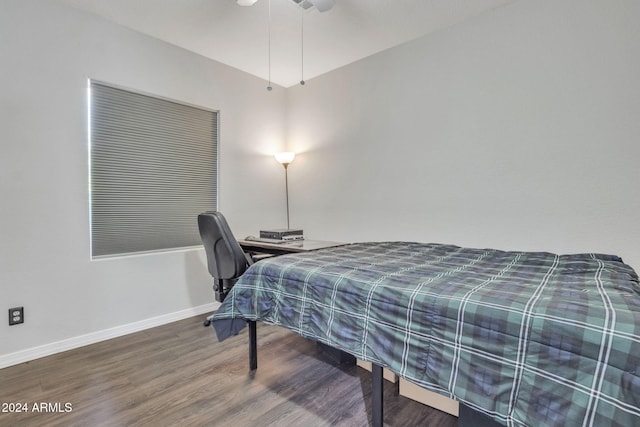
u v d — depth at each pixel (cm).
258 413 153
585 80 188
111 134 241
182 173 285
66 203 220
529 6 206
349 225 309
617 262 155
